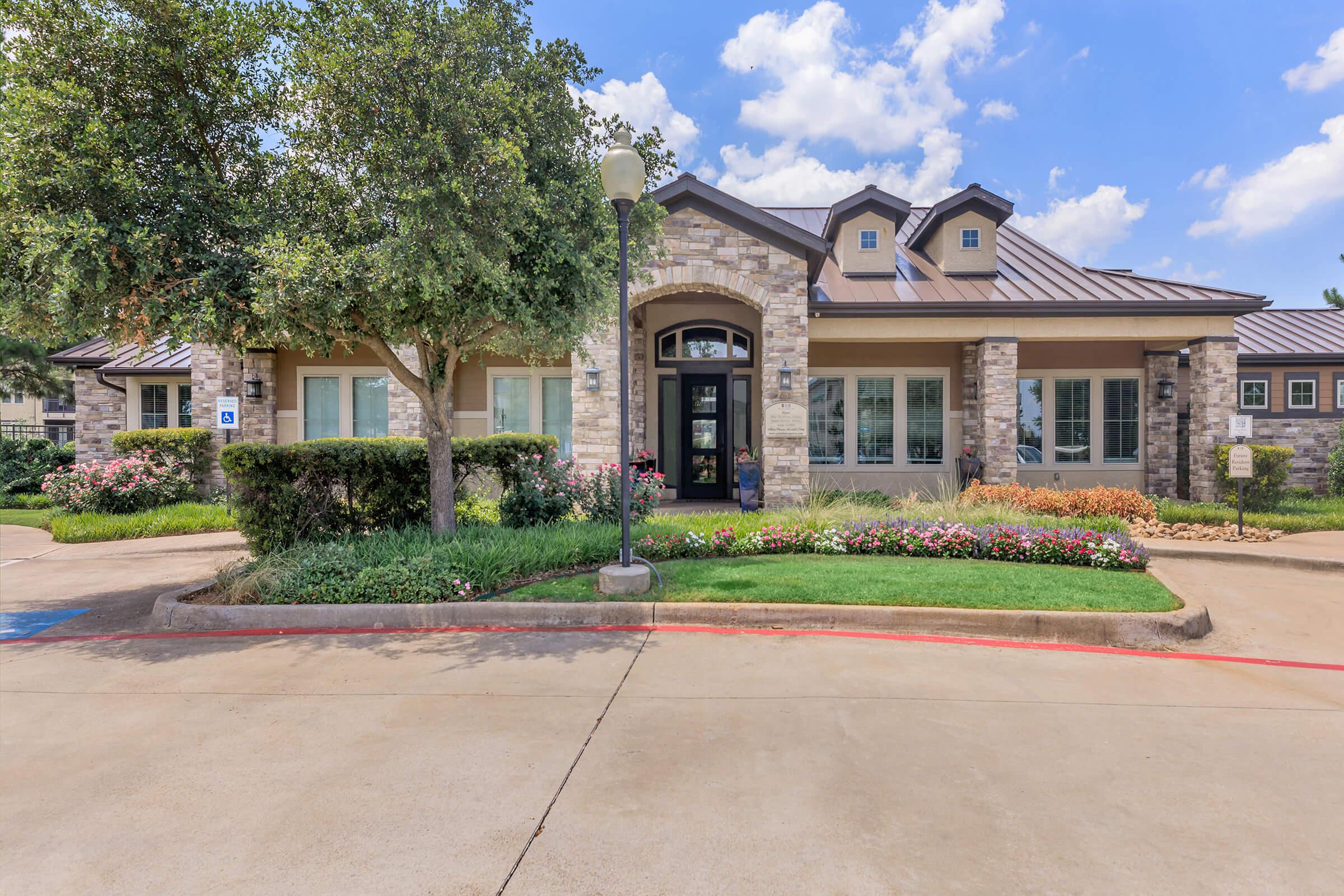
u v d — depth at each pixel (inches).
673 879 103.3
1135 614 228.1
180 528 463.8
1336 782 132.6
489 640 225.9
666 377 611.2
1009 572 290.4
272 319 233.5
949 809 122.3
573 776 134.7
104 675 195.8
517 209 250.2
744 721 159.9
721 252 490.9
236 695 179.2
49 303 218.2
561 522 367.9
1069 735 152.8
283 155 256.7
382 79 240.7
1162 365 617.0
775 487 492.1
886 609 237.3
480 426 591.5
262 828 117.5
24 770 138.8
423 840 113.7
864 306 534.0
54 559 383.6
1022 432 628.4
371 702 173.5
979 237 607.2
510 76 269.4
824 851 109.9
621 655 209.2
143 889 101.7
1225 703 172.1
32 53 221.3
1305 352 656.4
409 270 229.1
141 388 658.2
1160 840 113.3
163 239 220.7
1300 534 428.5
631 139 268.8
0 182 209.0
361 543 289.9
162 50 227.6
